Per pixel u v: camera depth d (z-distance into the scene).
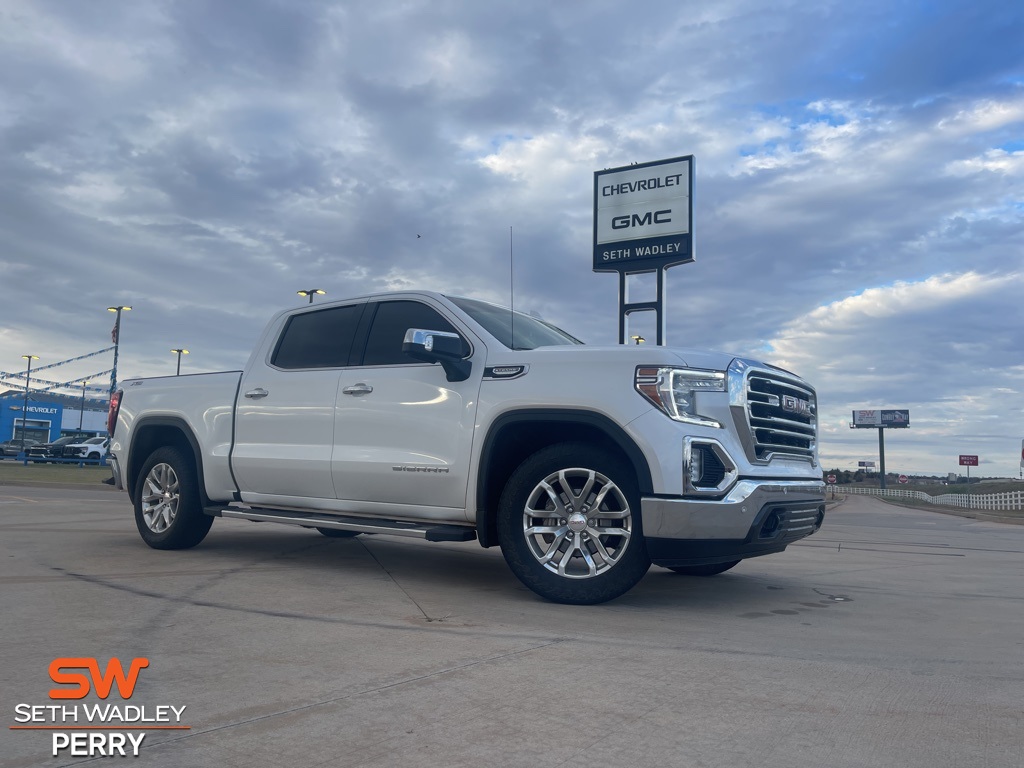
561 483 4.86
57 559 6.21
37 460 42.34
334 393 5.86
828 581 6.38
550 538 5.08
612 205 23.38
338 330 6.14
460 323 5.55
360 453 5.62
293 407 6.07
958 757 2.51
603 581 4.72
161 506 6.89
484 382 5.19
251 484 6.31
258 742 2.52
